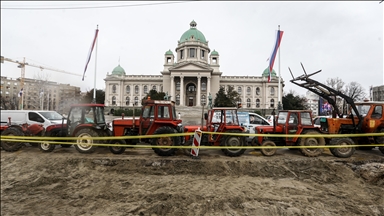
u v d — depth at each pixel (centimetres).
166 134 888
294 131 970
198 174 770
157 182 697
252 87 6894
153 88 7156
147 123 980
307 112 984
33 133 1076
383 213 527
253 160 848
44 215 540
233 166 810
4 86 7250
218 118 967
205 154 978
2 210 567
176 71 6188
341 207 549
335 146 888
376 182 704
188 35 6869
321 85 1005
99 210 553
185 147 877
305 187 670
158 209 541
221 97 5353
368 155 961
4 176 763
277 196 606
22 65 6125
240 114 1310
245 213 525
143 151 1038
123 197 614
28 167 814
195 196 603
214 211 537
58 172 778
